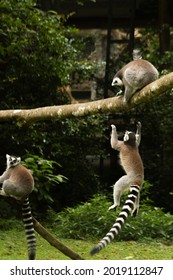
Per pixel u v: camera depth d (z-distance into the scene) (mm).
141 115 19844
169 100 19281
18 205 6758
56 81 16344
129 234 12648
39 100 16438
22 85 15977
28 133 15359
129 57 22547
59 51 16047
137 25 26469
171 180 18844
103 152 18562
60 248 7121
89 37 27422
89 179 17781
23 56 15438
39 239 12250
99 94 23938
